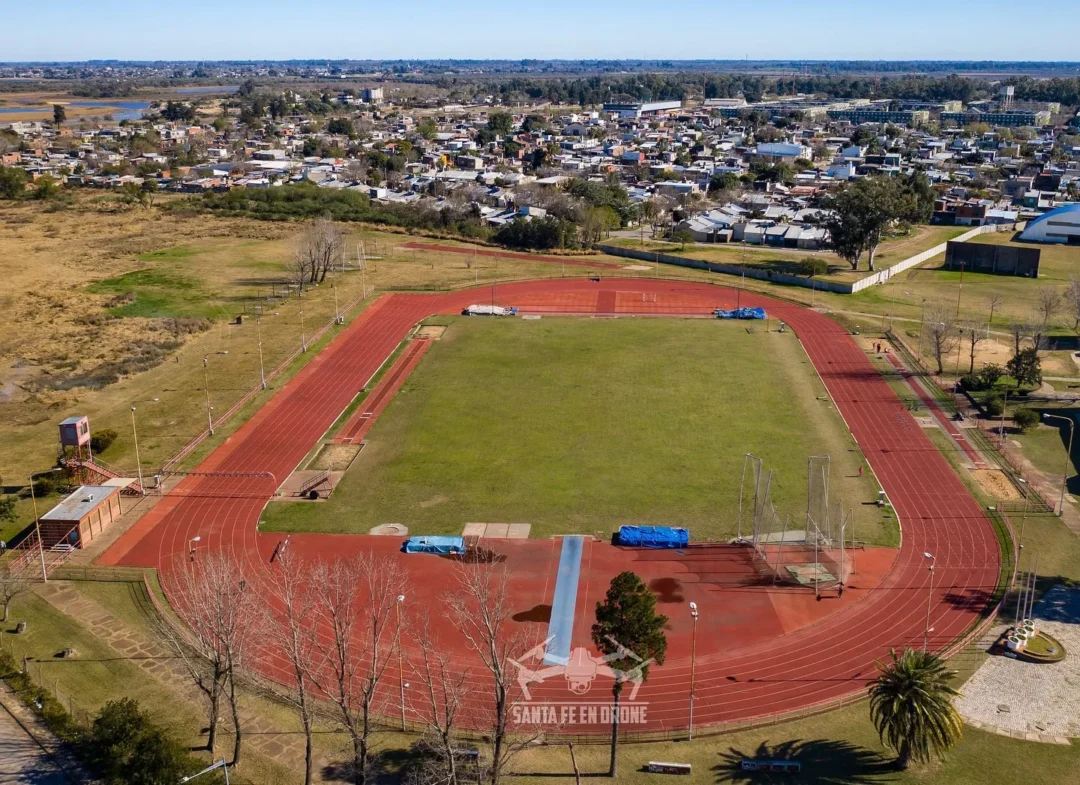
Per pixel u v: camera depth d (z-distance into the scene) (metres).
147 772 53.66
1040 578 79.00
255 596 74.56
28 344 139.88
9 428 108.94
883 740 58.88
